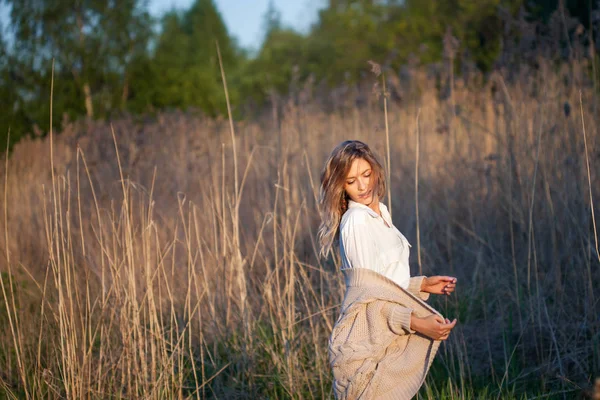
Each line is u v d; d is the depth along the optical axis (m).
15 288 4.61
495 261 4.27
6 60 12.59
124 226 3.69
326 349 3.60
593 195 3.98
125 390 3.47
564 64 5.10
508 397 3.08
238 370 3.54
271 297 3.72
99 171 6.59
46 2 13.62
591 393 1.65
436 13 14.61
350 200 2.53
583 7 8.30
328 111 7.93
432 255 4.68
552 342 3.51
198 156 5.98
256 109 9.13
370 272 2.36
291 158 5.20
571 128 4.22
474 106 6.03
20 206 6.66
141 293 3.93
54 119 13.11
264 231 5.18
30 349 3.82
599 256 3.12
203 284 3.94
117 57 15.53
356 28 21.03
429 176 5.38
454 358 3.56
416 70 6.98
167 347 3.77
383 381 2.29
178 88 16.02
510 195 4.14
